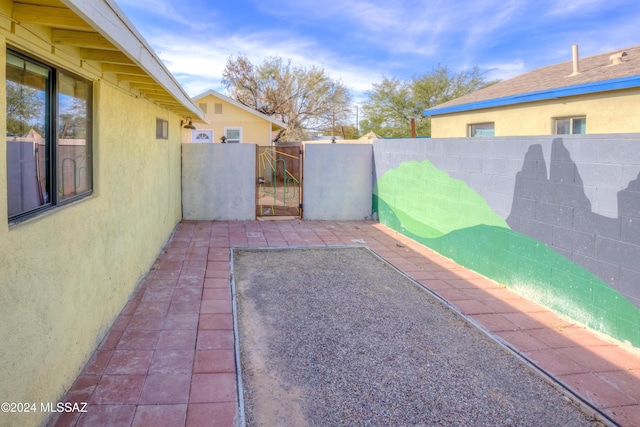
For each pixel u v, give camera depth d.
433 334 4.40
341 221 10.71
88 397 3.06
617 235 4.09
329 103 29.70
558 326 4.55
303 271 6.56
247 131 19.19
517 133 9.12
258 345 4.09
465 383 3.48
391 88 30.02
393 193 9.54
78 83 3.55
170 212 8.53
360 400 3.23
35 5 2.37
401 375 3.60
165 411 2.93
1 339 2.16
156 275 6.02
